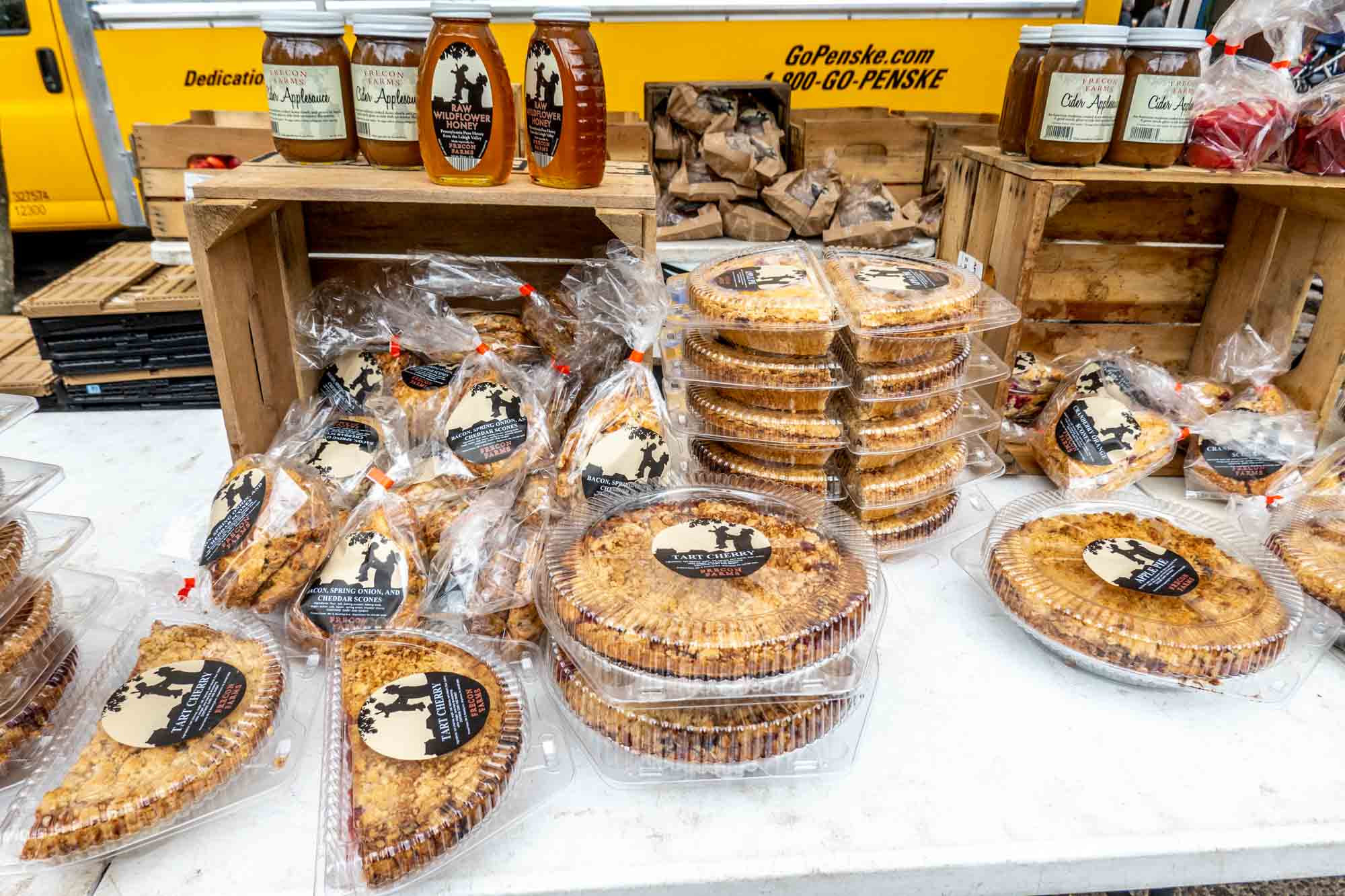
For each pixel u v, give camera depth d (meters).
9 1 3.38
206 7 2.84
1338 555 1.09
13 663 0.85
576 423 1.13
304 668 1.00
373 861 0.72
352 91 1.14
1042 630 0.99
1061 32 1.23
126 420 1.63
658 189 2.85
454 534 1.05
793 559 0.93
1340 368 1.39
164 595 1.02
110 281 1.74
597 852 0.78
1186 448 1.50
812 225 2.72
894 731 0.93
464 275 1.32
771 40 3.00
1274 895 1.80
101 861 0.77
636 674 0.82
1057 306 1.66
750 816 0.82
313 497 1.01
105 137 3.65
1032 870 0.79
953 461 1.25
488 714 0.87
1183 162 1.34
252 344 1.19
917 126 2.77
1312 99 1.31
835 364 1.15
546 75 1.02
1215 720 0.95
